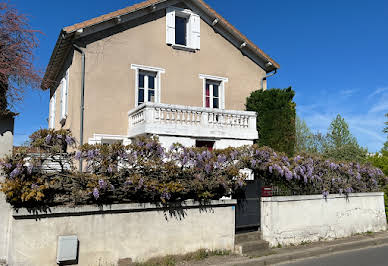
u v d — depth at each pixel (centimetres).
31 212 555
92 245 608
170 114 1194
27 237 554
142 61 1338
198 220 739
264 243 821
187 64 1438
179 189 685
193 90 1437
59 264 575
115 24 1288
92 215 613
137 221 660
